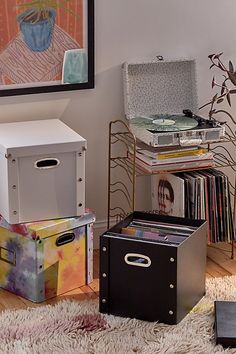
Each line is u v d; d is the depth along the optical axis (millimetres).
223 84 3672
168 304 3066
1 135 3330
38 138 3301
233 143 3836
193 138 3514
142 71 3711
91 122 3715
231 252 3775
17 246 3287
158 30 3719
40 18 3482
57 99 3623
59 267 3324
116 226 3252
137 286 3094
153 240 3068
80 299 3324
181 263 3051
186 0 3729
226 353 2896
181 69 3775
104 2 3590
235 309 3102
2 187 3287
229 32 3848
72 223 3324
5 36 3447
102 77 3676
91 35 3586
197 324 3092
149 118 3668
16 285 3346
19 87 3533
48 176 3281
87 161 3762
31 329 3037
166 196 3703
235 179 3779
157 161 3512
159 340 2967
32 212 3291
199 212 3619
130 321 3100
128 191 3869
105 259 3113
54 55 3557
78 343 2943
